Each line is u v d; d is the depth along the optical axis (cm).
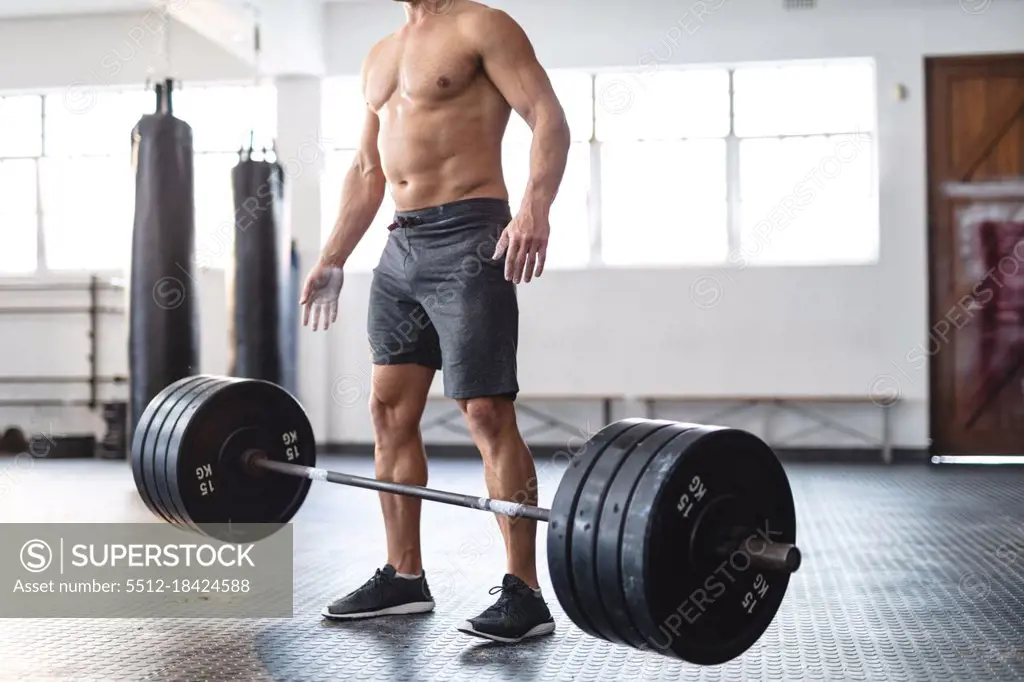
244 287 652
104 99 934
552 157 257
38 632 276
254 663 244
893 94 815
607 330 855
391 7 873
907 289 816
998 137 808
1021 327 806
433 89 271
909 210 815
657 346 848
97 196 939
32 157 946
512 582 269
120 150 935
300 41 823
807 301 829
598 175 870
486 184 273
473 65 270
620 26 846
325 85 898
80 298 934
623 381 852
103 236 939
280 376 662
